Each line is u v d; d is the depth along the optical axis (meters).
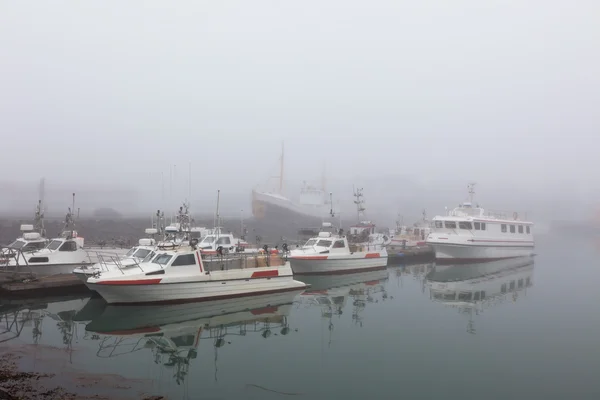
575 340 15.50
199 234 33.38
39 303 19.20
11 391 9.49
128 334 14.95
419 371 12.19
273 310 19.25
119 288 16.73
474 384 11.32
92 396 9.55
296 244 39.56
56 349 13.03
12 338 14.10
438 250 37.88
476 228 38.69
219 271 19.31
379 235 38.91
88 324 16.00
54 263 21.62
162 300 17.75
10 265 20.78
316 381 11.27
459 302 22.41
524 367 12.66
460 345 14.77
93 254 24.77
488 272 34.06
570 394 10.78
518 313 19.95
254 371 11.91
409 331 16.53
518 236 43.41
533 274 33.31
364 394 10.52
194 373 11.62
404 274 32.25
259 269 20.70
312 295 22.97
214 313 18.17
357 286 26.45
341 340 15.12
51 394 9.48
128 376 11.10
